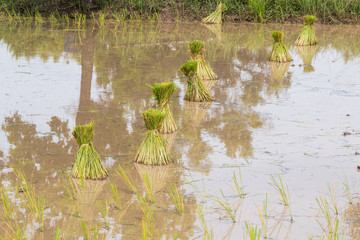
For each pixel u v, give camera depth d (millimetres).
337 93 14000
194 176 8477
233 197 7648
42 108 12289
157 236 6473
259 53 19609
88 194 7758
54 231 6590
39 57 17969
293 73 16453
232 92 14109
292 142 10117
